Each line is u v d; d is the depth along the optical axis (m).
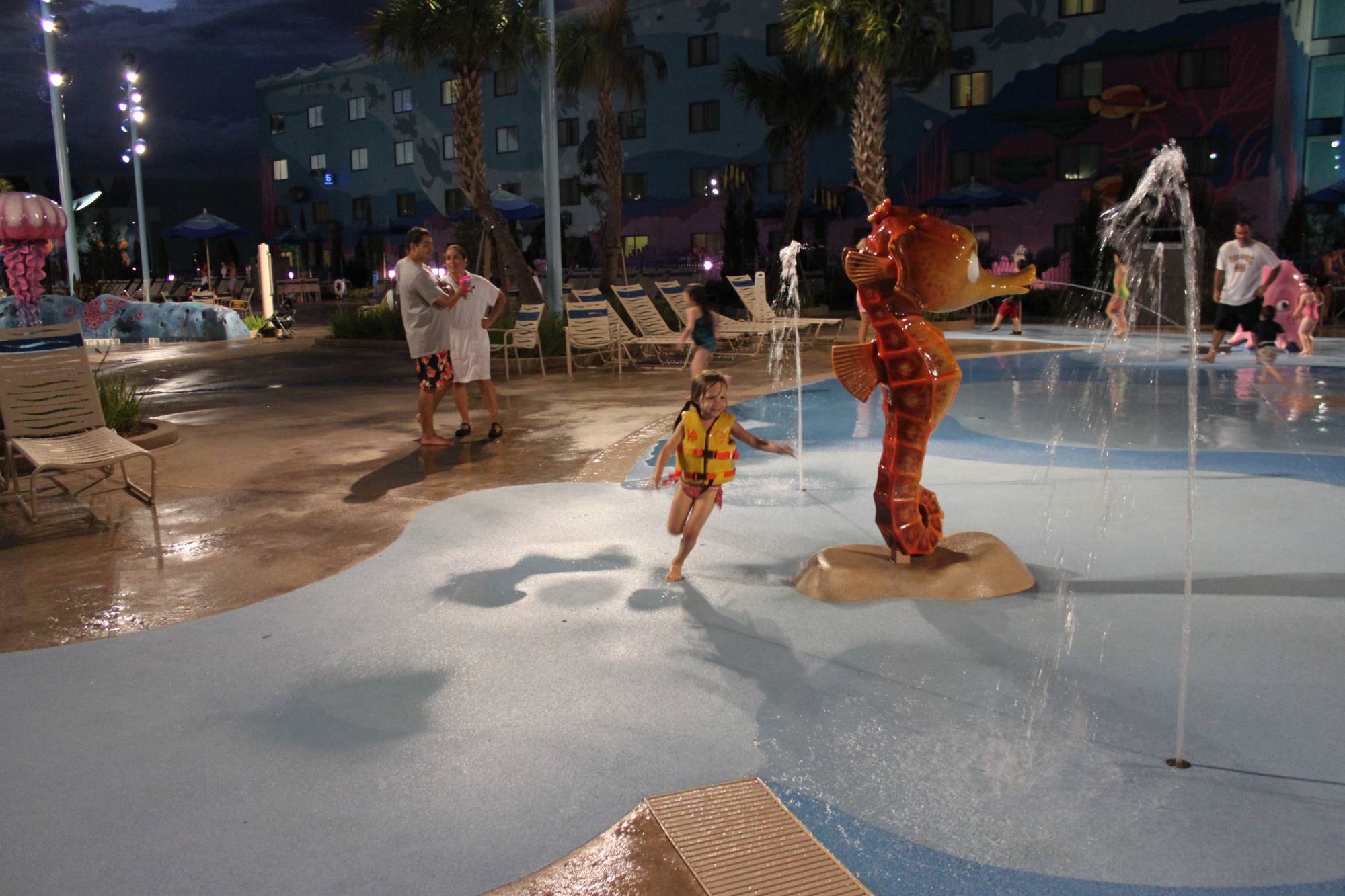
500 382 15.15
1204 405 11.39
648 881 2.87
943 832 3.10
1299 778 3.38
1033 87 34.06
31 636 4.92
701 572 5.72
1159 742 3.64
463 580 5.67
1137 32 31.91
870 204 24.89
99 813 3.30
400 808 3.30
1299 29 31.98
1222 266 15.46
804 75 31.67
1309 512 6.66
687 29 41.97
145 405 13.30
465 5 20.91
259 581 5.73
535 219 47.72
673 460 8.73
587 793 3.38
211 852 3.06
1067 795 3.30
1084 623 4.80
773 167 40.69
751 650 4.57
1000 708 3.93
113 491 8.10
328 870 2.96
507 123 48.62
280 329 25.44
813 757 3.59
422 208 52.69
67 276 41.91
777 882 2.86
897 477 5.22
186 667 4.52
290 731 3.87
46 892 2.88
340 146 55.75
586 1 26.61
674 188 43.53
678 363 17.30
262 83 58.97
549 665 4.45
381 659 4.56
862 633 4.75
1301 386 12.81
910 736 3.73
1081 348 18.56
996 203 31.56
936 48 25.53
